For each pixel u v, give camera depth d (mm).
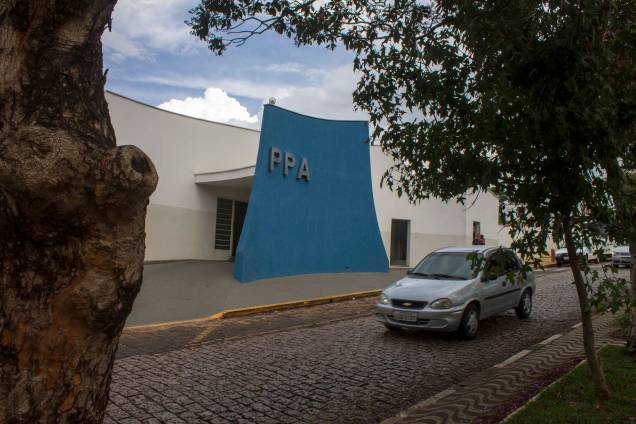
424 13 5430
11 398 1663
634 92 3902
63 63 1835
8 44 1792
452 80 4926
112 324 1796
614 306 4148
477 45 4375
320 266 16938
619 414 4301
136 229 1804
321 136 17266
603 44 3895
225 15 5684
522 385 5457
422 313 8117
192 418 4828
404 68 5254
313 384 5930
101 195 1652
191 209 18141
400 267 22469
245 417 4891
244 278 14180
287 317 10656
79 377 1770
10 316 1659
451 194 5082
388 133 5297
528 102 3797
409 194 5656
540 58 3846
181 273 15000
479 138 4340
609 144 3734
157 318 9930
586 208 4168
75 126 1771
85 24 1902
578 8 3748
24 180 1552
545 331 9078
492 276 5945
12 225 1624
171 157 17469
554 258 26719
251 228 14500
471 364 6844
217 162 19031
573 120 3732
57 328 1709
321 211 17141
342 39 5707
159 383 5855
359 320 10312
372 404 5289
